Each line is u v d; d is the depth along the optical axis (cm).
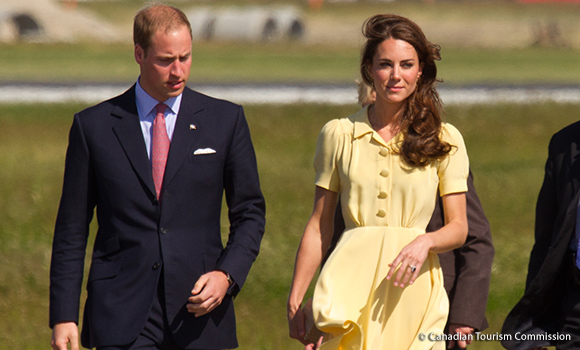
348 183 1405
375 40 1373
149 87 1460
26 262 3262
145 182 1445
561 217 1525
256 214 1507
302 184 4841
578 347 1493
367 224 1401
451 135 1405
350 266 1394
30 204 4341
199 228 1468
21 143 6253
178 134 1459
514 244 3612
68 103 8319
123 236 1452
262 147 6166
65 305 1457
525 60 16525
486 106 8144
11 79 11019
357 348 1345
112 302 1437
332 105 8156
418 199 1385
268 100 8838
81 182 1470
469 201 1492
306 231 1453
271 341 2455
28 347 2439
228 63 15225
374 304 1380
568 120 7562
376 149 1396
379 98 1407
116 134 1459
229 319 1479
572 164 1531
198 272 1453
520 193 4731
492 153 6138
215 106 1502
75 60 15400
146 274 1440
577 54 18362
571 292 1520
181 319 1439
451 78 12394
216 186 1479
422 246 1334
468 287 1460
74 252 1476
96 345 1438
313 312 1366
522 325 1580
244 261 1459
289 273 3120
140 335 1434
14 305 2794
